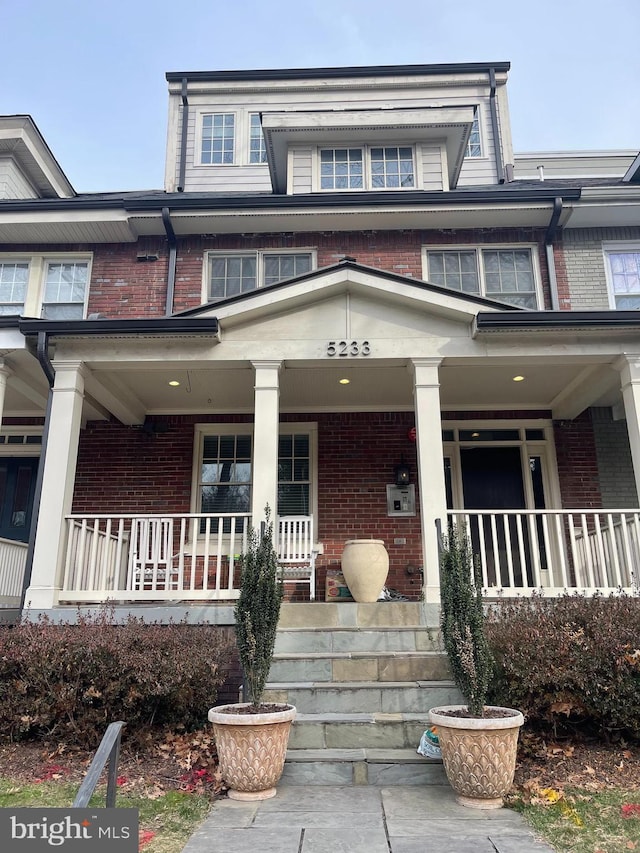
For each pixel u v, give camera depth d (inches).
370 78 494.3
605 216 387.2
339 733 199.9
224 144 483.8
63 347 296.0
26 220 381.1
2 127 418.9
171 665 208.5
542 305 384.5
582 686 193.2
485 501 386.6
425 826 151.9
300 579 356.8
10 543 320.5
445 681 224.5
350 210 384.2
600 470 378.9
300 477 385.4
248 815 160.2
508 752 166.4
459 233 395.9
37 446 399.5
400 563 366.9
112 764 123.6
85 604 284.0
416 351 294.4
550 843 140.9
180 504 377.4
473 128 485.7
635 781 177.6
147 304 387.9
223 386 345.7
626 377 290.7
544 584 369.1
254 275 394.0
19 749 209.8
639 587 272.4
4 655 215.0
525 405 385.7
